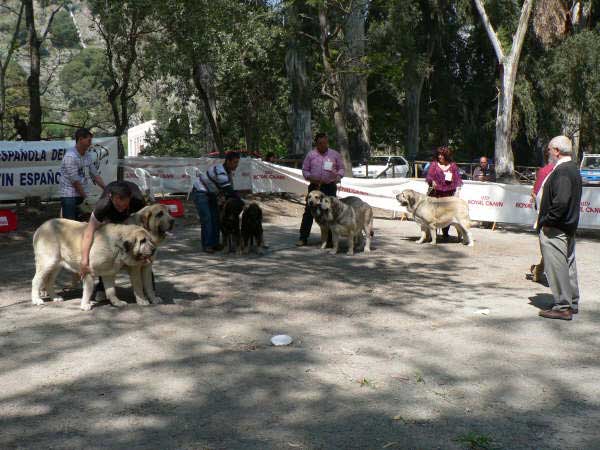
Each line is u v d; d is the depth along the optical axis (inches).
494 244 458.3
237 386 173.0
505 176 1133.1
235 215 390.6
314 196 391.9
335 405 160.2
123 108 639.8
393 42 1066.7
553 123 1309.1
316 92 1035.9
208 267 350.3
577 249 437.7
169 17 587.5
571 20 1283.2
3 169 494.6
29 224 492.1
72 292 287.4
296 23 862.5
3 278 321.1
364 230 412.8
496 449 136.6
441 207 445.1
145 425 148.5
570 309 246.1
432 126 1836.9
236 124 1382.9
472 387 173.3
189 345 210.1
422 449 136.4
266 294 286.0
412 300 277.0
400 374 183.0
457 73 1705.2
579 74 1192.8
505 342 215.0
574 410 158.4
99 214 240.4
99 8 581.0
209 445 137.9
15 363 192.2
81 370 185.8
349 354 201.3
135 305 261.4
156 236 249.4
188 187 674.8
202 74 823.7
